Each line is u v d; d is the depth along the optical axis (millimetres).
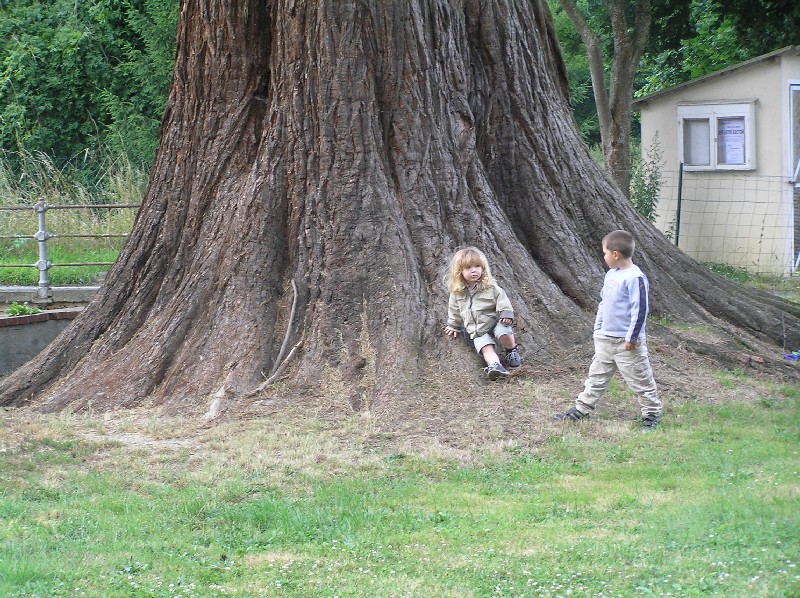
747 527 5348
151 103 26359
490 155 10141
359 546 5453
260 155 9430
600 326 7809
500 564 5043
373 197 9117
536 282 9383
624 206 10789
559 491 6414
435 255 9141
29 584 4836
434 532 5656
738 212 17828
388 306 8773
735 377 9227
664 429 7762
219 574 5062
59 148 27391
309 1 9273
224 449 7395
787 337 10625
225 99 9773
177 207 9797
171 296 9609
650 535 5383
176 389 8727
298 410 8172
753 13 20156
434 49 9609
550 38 11125
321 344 8711
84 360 9438
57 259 17016
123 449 7438
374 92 9305
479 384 8414
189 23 9914
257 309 8969
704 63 23359
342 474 6859
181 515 6055
